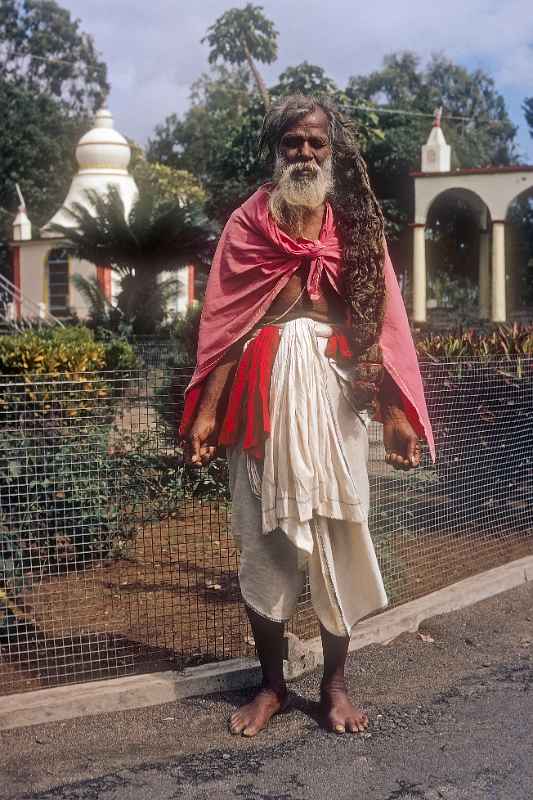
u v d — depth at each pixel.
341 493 3.09
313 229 3.18
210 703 3.47
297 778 2.89
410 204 22.58
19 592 4.17
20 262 27.05
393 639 4.20
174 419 4.55
